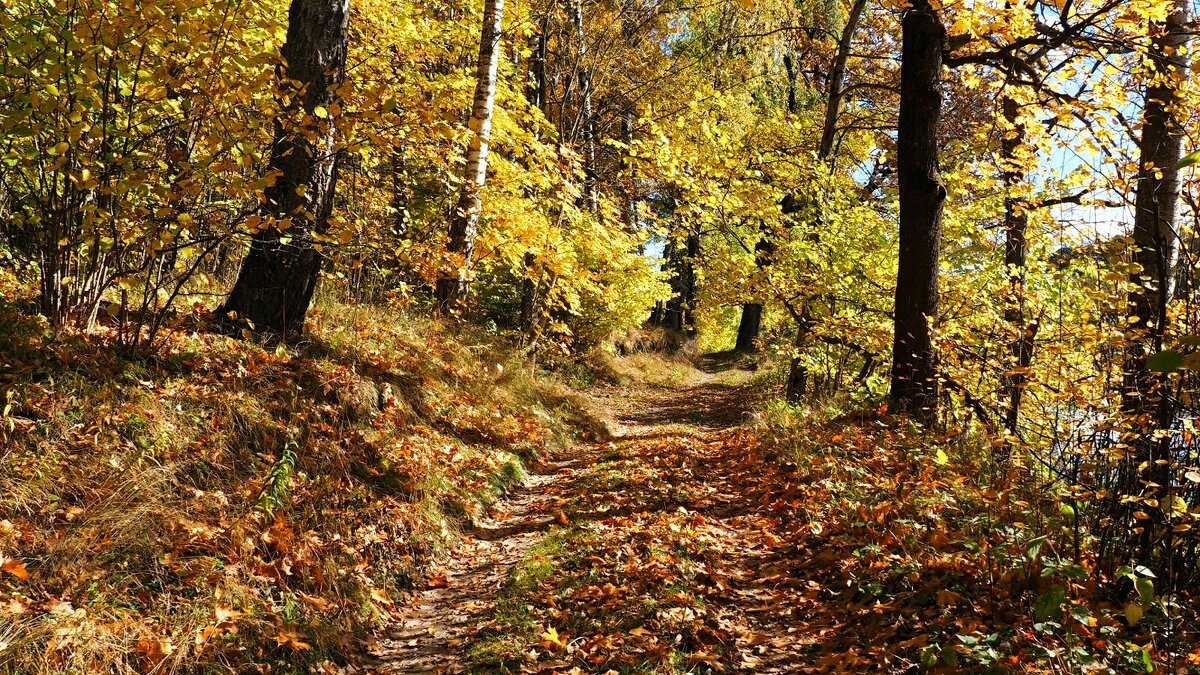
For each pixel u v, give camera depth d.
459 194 9.71
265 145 6.25
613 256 12.54
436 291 11.54
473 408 8.44
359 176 10.52
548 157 9.81
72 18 5.07
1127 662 3.06
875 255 10.26
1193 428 3.66
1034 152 8.04
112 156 5.22
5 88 4.84
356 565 4.53
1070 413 4.69
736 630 4.08
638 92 17.80
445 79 9.15
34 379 4.42
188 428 4.74
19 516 3.53
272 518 4.38
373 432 6.17
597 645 3.84
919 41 7.38
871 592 4.13
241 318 6.51
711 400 17.22
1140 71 6.89
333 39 6.46
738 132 13.59
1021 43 7.15
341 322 8.14
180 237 5.76
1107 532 3.93
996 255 8.95
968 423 7.02
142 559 3.60
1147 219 6.43
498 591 4.73
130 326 5.51
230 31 5.16
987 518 4.56
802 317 10.95
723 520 6.29
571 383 15.03
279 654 3.50
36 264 5.97
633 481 7.13
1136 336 4.24
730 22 16.34
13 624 2.86
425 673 3.79
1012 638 3.43
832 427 7.97
